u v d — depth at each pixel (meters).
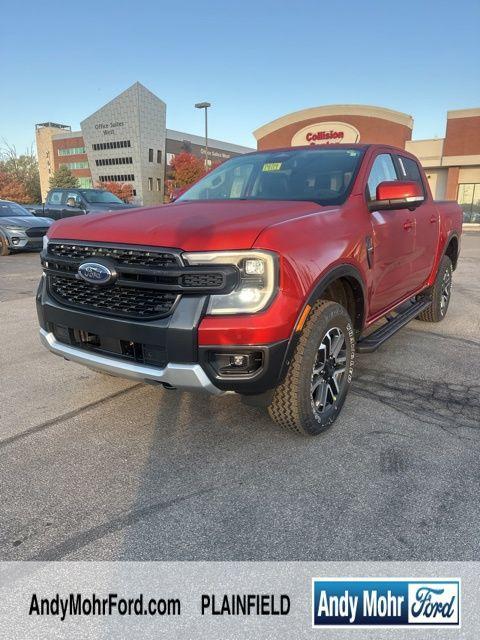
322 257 2.86
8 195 71.31
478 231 28.61
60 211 16.47
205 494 2.58
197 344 2.52
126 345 2.79
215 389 2.62
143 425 3.32
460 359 4.70
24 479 2.71
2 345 5.11
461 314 6.58
